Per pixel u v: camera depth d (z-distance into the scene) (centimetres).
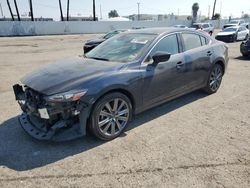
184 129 403
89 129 354
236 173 288
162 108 495
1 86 685
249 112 470
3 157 331
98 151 343
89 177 288
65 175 292
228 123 423
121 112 378
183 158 321
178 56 455
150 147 350
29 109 362
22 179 286
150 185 271
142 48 413
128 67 381
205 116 454
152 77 405
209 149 341
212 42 559
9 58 1252
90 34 3816
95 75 352
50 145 360
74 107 327
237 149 340
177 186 268
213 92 584
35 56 1323
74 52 1507
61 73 368
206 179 279
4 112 487
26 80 375
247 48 1116
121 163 313
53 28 3794
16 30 3472
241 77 752
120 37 482
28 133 356
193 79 500
